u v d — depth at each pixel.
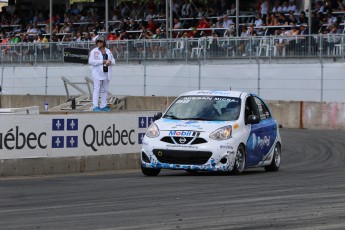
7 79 64.94
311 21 55.56
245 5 63.44
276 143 28.23
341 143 39.75
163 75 57.91
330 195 19.72
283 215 16.09
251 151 26.27
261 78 54.22
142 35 64.00
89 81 53.62
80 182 23.58
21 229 14.34
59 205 17.86
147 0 67.25
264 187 21.70
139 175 26.41
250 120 26.25
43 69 62.97
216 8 63.28
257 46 54.62
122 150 29.36
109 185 22.47
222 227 14.52
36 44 63.56
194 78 56.62
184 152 24.81
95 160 28.38
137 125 30.00
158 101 55.03
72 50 53.97
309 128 49.75
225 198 19.08
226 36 58.72
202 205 17.72
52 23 71.44
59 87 62.28
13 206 17.73
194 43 56.97
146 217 15.80
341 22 56.62
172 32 63.66
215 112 26.09
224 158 24.91
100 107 37.84
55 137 27.17
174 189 21.17
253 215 16.09
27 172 26.34
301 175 25.86
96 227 14.55
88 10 72.88
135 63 59.50
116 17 69.06
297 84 52.88
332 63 51.50
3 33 75.88
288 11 59.25
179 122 25.52
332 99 51.53
